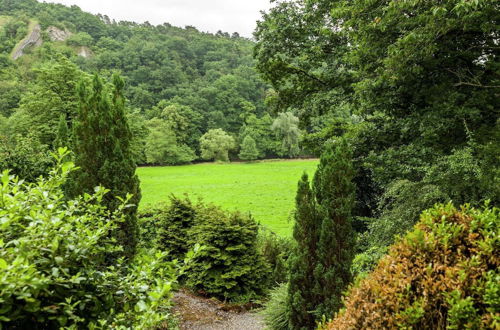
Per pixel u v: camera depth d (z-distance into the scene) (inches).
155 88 3575.3
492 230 91.7
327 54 402.6
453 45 262.7
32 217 93.5
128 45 4229.8
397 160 278.5
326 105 423.5
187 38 5674.2
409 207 248.4
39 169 327.3
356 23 269.4
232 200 1198.3
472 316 74.0
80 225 106.9
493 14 222.2
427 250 90.7
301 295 197.0
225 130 3137.3
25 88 2448.3
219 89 3385.8
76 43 4552.2
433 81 270.4
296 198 200.7
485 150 215.3
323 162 203.0
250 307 295.0
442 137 271.1
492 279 79.4
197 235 338.6
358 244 286.5
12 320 86.5
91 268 107.1
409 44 216.4
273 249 387.2
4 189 93.7
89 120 218.2
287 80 451.2
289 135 2689.5
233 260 313.4
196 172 2102.6
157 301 100.1
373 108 309.6
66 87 962.7
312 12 382.0
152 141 2475.4
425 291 82.4
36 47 4192.9
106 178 215.0
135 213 225.8
